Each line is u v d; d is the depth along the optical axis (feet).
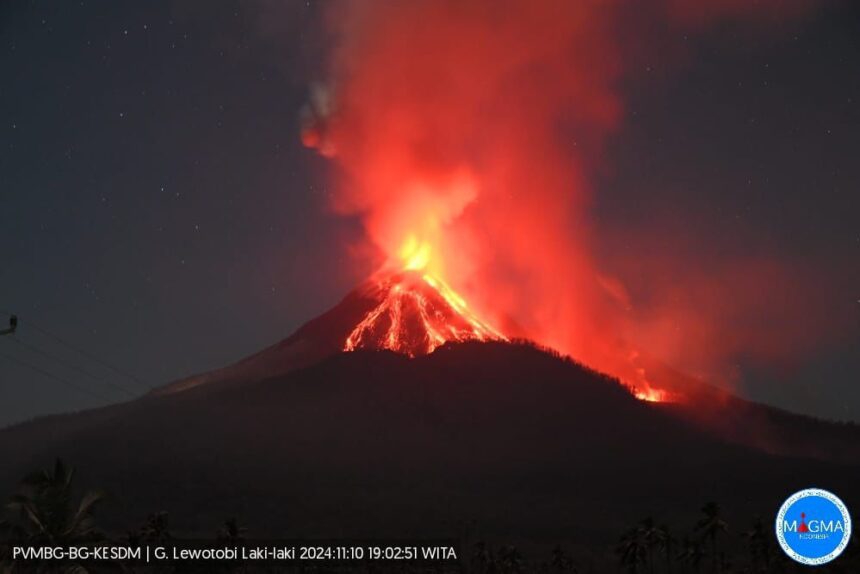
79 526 229.04
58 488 229.04
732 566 609.01
